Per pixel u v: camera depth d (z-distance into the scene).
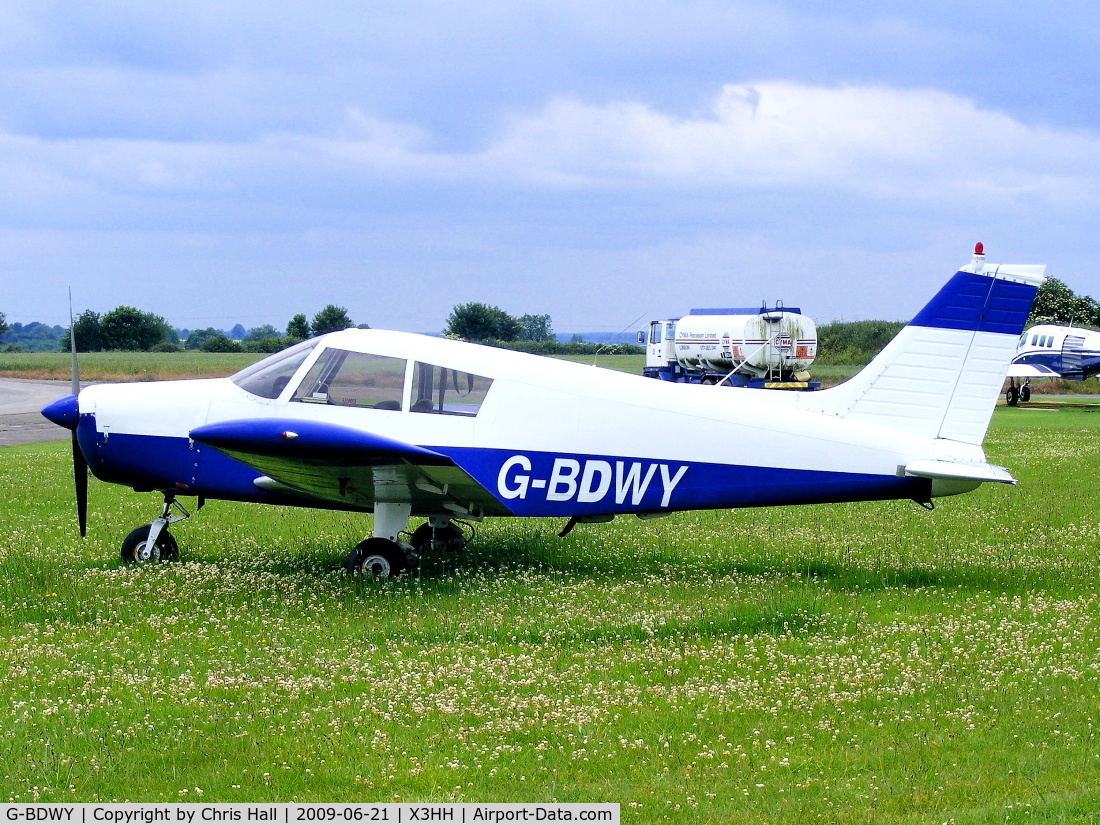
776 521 21.52
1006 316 15.99
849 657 11.66
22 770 8.35
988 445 38.66
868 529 20.58
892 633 12.65
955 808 7.87
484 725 9.52
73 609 13.41
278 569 16.19
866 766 8.69
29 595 14.14
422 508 16.64
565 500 15.76
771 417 15.94
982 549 18.31
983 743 9.14
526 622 13.08
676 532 20.03
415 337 16.27
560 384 15.70
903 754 8.89
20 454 34.69
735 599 14.49
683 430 15.76
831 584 15.55
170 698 10.16
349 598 14.37
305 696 10.26
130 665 11.14
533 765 8.71
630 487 15.77
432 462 14.02
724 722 9.68
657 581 15.62
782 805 7.93
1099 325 126.06
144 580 15.12
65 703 9.91
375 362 15.78
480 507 16.41
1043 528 20.62
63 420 16.45
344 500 16.27
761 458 15.83
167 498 16.89
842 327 123.75
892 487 15.97
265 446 13.95
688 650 11.88
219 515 21.84
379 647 11.97
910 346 16.14
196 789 8.16
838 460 15.87
